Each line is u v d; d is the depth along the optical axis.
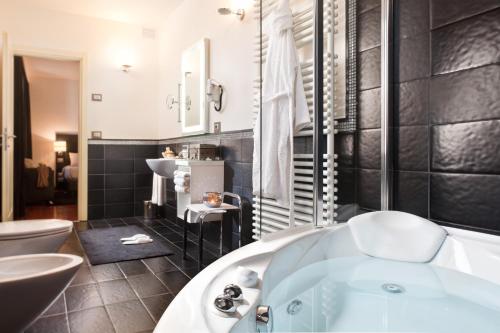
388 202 1.85
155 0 3.88
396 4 1.83
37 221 2.03
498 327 1.13
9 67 3.37
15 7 3.88
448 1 1.59
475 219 1.51
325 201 2.01
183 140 3.99
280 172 2.15
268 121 2.19
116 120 4.48
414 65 1.74
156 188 4.20
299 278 1.39
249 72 2.70
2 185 3.12
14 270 1.37
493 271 1.30
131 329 1.65
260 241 1.46
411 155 1.76
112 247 3.00
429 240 1.53
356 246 1.66
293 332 1.10
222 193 2.97
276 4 2.34
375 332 1.13
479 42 1.48
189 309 0.85
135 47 4.60
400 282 1.44
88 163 4.31
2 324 1.17
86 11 4.15
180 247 3.04
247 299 0.96
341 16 2.06
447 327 1.14
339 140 2.07
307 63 2.14
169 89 4.38
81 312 1.81
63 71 6.04
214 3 3.25
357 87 2.00
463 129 1.54
